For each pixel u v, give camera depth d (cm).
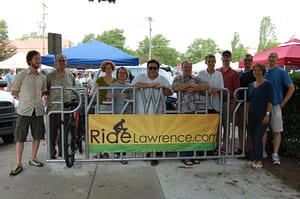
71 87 521
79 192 429
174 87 531
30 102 511
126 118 520
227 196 421
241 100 551
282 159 578
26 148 657
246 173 506
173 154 577
